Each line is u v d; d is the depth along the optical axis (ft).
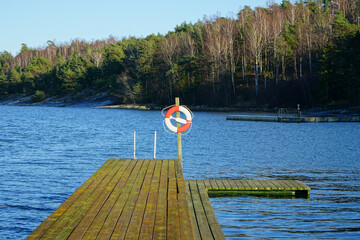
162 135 113.19
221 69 262.26
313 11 361.51
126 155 73.46
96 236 18.30
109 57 389.80
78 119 198.49
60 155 73.26
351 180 47.11
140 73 319.88
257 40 253.44
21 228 32.71
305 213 32.24
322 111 194.39
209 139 98.63
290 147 81.15
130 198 25.73
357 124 138.92
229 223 29.45
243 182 40.14
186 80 289.74
